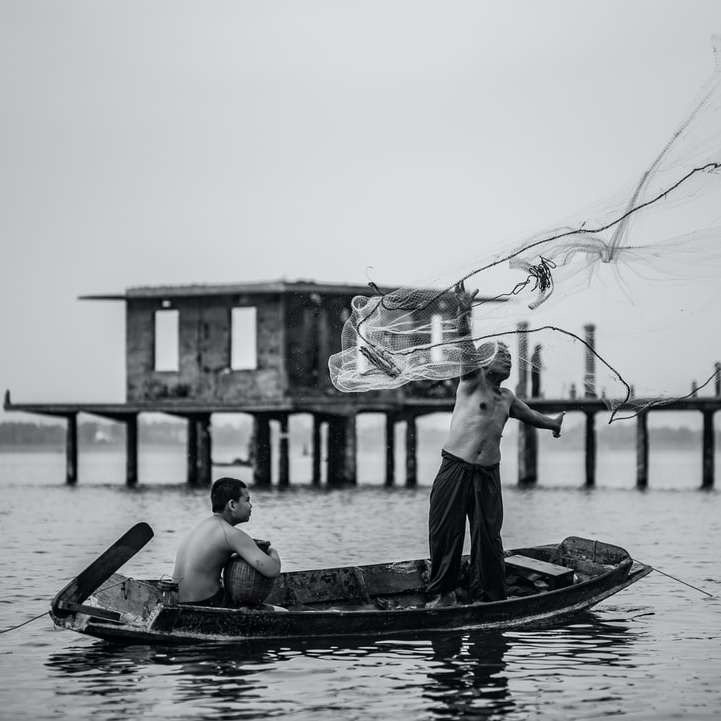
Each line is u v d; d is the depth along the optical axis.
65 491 40.59
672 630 13.02
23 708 9.95
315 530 25.20
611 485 46.81
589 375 12.59
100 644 12.19
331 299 41.12
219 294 40.97
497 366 13.34
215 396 41.19
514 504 34.22
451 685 10.63
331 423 43.84
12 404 42.97
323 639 12.09
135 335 42.06
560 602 13.15
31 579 17.27
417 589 14.18
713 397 39.47
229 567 12.17
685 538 23.88
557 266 11.99
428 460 98.44
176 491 40.28
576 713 9.83
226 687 10.52
